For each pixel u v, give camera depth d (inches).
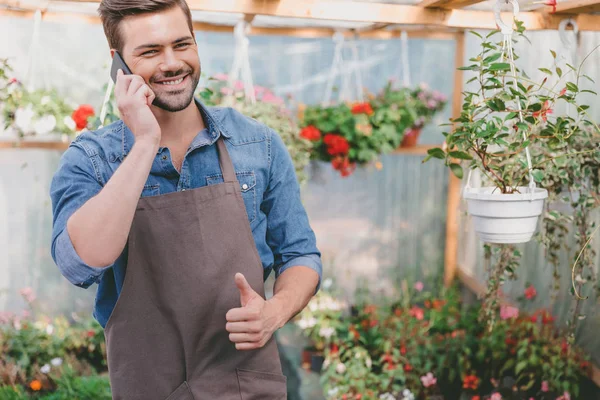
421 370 148.9
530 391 138.6
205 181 58.5
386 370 146.1
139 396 56.7
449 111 183.3
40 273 175.9
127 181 48.9
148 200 55.2
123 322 56.1
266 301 55.7
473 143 75.9
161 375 56.7
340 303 188.4
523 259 155.8
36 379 150.3
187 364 56.6
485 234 75.7
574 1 95.0
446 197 191.0
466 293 186.4
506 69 72.7
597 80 112.0
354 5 96.1
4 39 162.6
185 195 55.7
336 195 189.2
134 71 52.7
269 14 93.4
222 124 60.1
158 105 53.5
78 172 55.3
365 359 155.0
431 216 191.8
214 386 57.5
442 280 191.9
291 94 178.9
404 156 189.0
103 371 158.9
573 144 96.1
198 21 155.9
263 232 61.6
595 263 118.3
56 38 165.5
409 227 191.6
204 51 171.8
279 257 64.4
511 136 96.4
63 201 54.2
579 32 107.0
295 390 153.0
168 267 55.5
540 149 94.5
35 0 128.5
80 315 176.9
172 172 57.1
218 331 56.9
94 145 56.7
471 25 100.8
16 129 143.6
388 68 180.9
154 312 56.0
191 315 55.9
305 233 63.7
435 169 189.8
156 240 55.2
